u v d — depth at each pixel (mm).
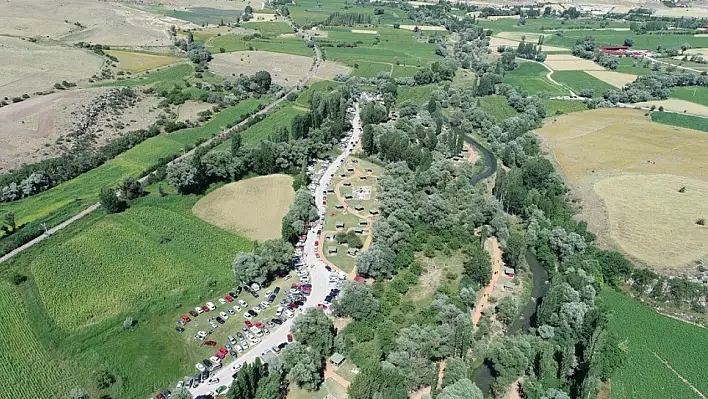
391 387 142250
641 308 195000
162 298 183875
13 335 163000
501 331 181875
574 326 172750
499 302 190750
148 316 176500
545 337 173000
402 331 167500
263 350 164500
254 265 191250
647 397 153500
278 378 145375
